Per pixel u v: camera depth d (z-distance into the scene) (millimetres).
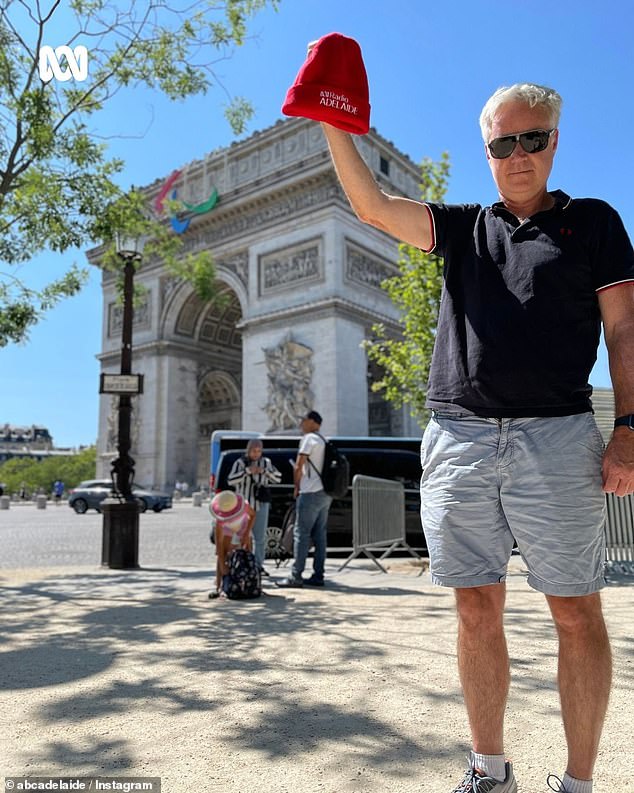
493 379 2971
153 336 58406
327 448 11070
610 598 8852
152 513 42281
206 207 53125
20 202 15922
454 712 4320
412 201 3371
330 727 4066
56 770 3467
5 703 4641
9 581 12164
